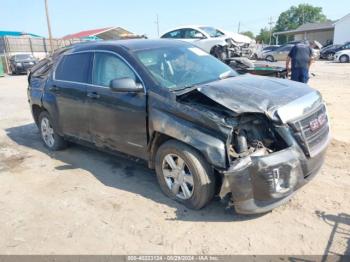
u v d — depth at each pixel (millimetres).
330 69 19156
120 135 4309
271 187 3162
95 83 4594
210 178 3477
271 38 84188
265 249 3053
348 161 4723
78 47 5180
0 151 6148
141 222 3570
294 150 3252
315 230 3260
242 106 3273
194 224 3475
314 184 4113
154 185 4387
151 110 3801
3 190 4543
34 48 33656
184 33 14195
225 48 11891
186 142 3443
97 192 4297
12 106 10547
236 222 3467
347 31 40844
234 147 3340
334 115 7340
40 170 5137
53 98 5355
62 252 3186
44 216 3818
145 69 4027
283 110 3297
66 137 5449
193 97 3652
